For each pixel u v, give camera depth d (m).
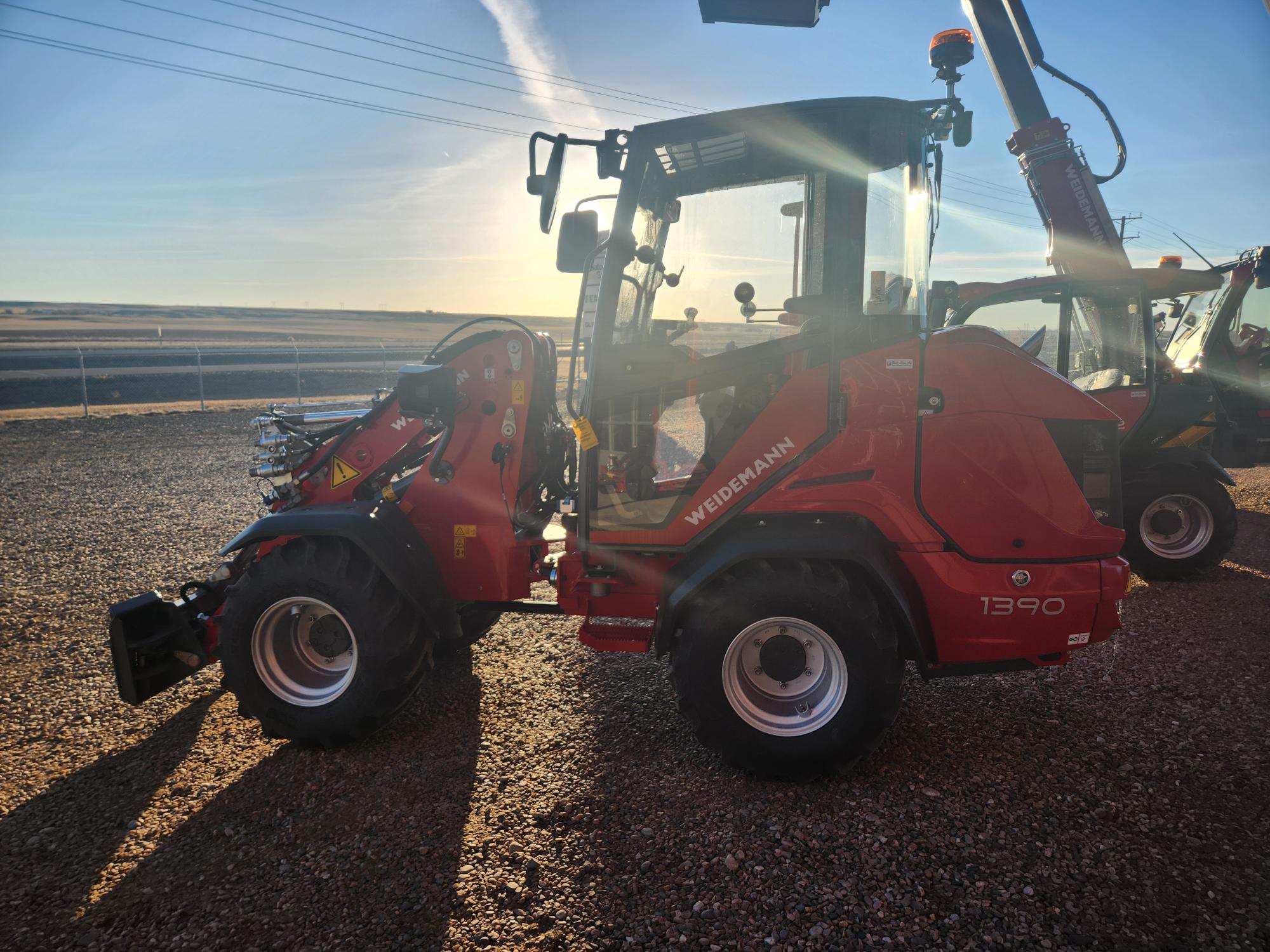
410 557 3.12
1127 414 5.29
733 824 2.58
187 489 9.02
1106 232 6.44
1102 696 3.47
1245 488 8.32
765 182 2.97
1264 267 7.16
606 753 3.07
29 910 2.24
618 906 2.20
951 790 2.76
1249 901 2.16
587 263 3.09
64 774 3.00
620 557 3.12
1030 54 6.68
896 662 2.72
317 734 3.08
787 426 2.88
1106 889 2.22
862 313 2.88
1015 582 2.83
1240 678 3.62
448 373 3.25
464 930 2.12
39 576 5.62
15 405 17.86
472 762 3.02
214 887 2.32
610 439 3.05
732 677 2.82
